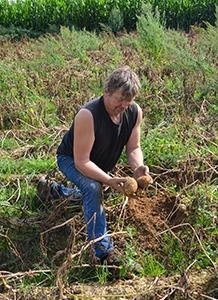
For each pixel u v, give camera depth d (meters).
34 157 5.69
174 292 3.57
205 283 3.68
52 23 17.89
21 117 6.84
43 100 7.13
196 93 6.98
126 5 17.45
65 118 6.51
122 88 3.60
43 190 4.67
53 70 9.17
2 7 17.98
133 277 3.83
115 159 4.11
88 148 3.82
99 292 3.67
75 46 10.42
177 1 16.97
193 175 4.76
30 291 3.71
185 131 5.60
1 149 5.93
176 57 8.30
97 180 3.85
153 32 9.84
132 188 3.71
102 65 9.11
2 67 8.58
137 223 4.32
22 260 4.08
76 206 4.49
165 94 6.96
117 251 3.93
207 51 8.91
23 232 4.40
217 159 5.13
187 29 17.06
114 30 16.58
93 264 3.81
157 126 5.80
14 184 5.08
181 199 4.46
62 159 4.15
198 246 4.02
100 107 3.79
